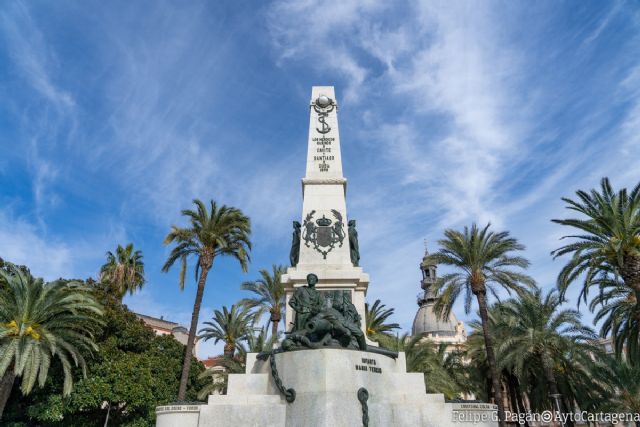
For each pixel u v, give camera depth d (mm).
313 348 11312
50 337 19766
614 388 29391
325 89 20953
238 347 33875
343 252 16984
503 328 29969
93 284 29484
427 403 11914
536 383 31406
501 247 25469
